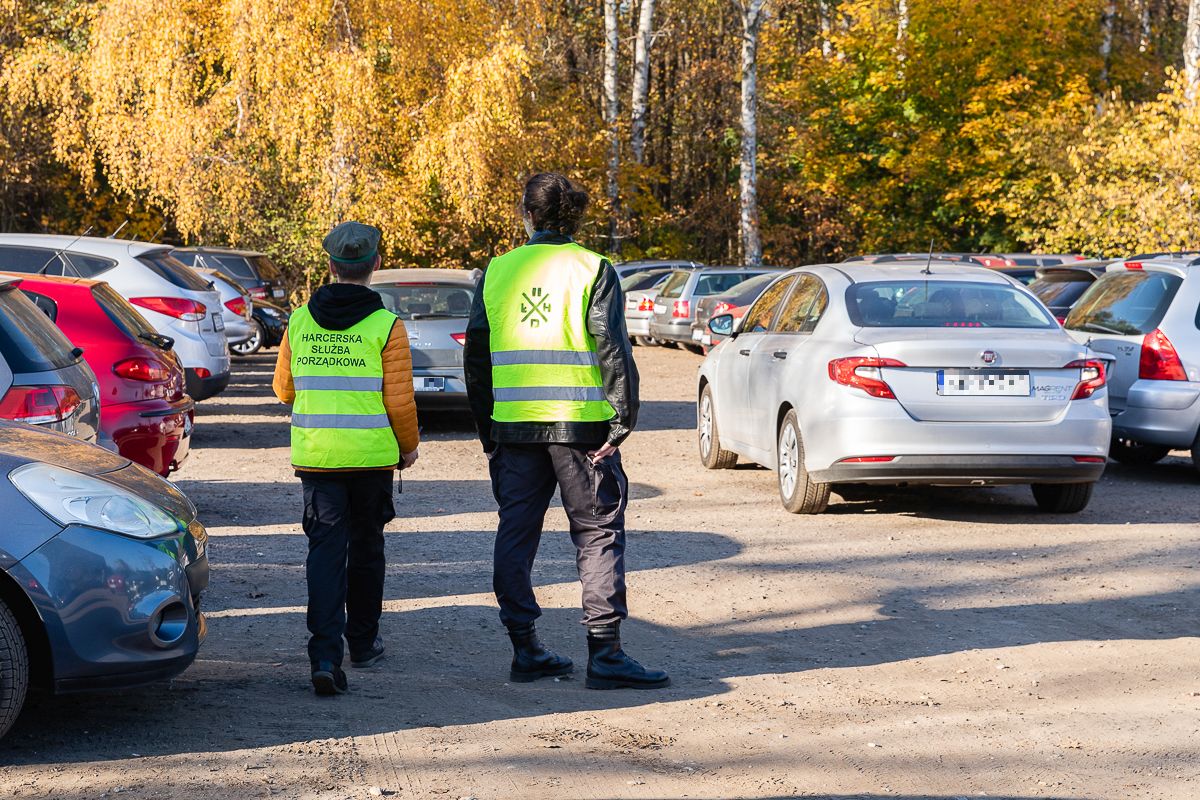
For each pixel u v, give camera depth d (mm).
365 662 7562
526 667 7254
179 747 6008
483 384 7172
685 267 44500
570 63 59469
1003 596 9383
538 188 7172
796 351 12602
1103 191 33844
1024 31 51469
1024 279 27344
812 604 9148
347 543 7145
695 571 10156
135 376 11797
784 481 12844
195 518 6762
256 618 8664
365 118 35625
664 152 66938
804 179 59156
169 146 35188
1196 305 14727
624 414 6883
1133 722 6516
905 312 12164
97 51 35688
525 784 5566
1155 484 14867
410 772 5703
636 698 6953
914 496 13766
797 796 5465
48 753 5902
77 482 6156
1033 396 11516
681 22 64438
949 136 52438
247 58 35156
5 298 8953
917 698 6957
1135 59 54344
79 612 5871
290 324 7270
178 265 18812
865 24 54250
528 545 7258
